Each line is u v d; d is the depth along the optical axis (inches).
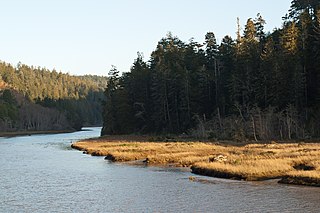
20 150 2709.2
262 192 1048.8
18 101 7436.0
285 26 3346.5
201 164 1473.9
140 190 1143.0
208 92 3636.8
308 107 2925.7
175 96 3671.3
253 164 1392.7
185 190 1117.1
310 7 3582.7
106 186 1226.6
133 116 4116.6
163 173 1460.4
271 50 3053.6
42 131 6368.1
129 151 2161.7
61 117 7401.6
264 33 3777.1
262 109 3053.6
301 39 3041.3
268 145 2170.3
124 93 4153.5
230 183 1203.2
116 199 1031.6
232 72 3489.2
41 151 2600.9
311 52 2994.6
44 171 1596.9
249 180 1240.2
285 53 2930.6
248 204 924.0
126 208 932.0
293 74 2837.1
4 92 7037.4
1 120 6294.3
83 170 1604.3
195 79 3683.6
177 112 3644.2
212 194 1046.4
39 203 1007.0
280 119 2797.7
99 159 2023.9
